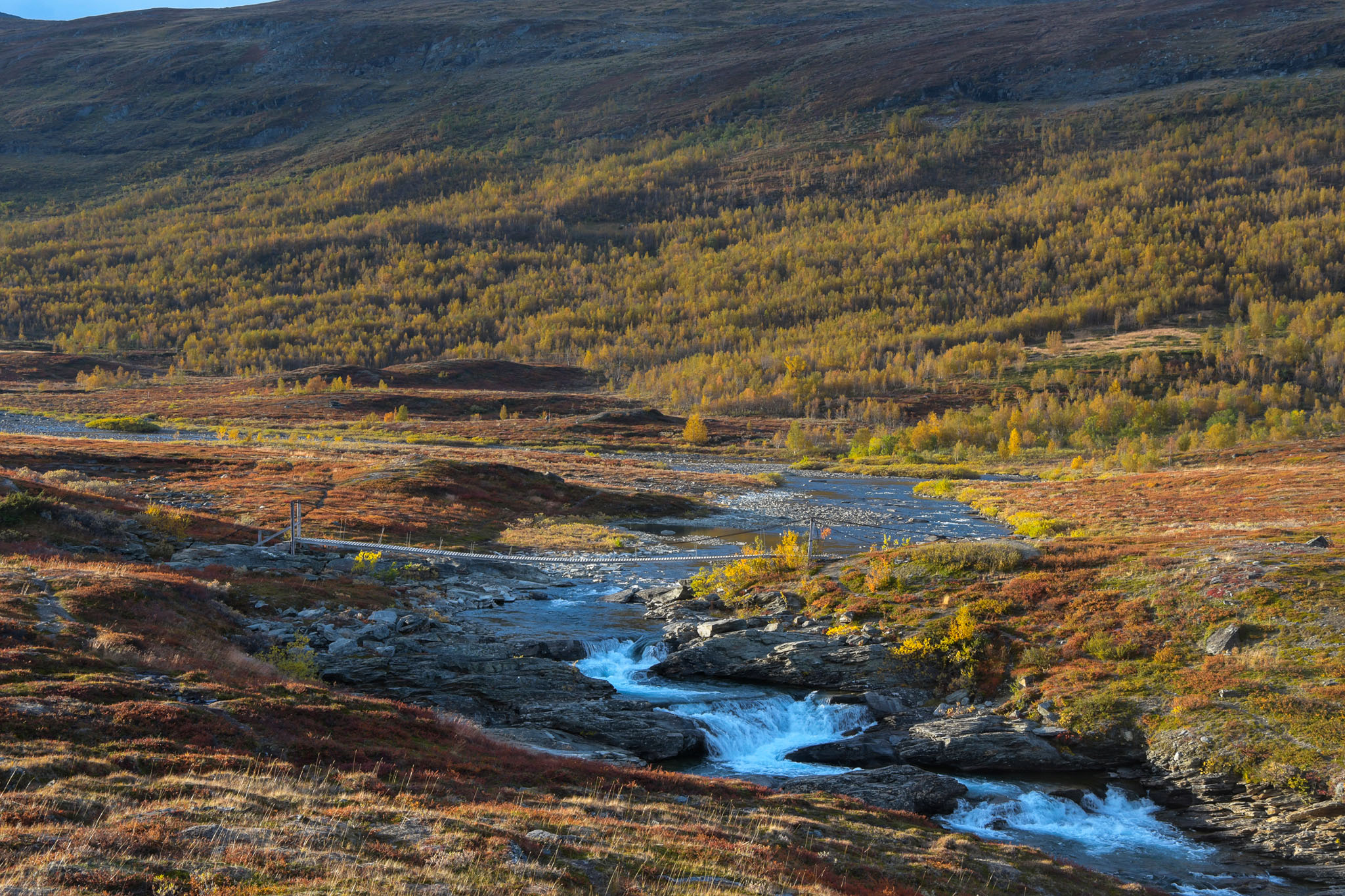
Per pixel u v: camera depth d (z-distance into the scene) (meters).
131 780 14.12
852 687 30.61
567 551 56.56
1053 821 22.56
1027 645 31.59
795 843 16.91
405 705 22.75
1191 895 18.80
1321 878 19.41
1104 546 40.50
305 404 175.75
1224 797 23.19
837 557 45.81
